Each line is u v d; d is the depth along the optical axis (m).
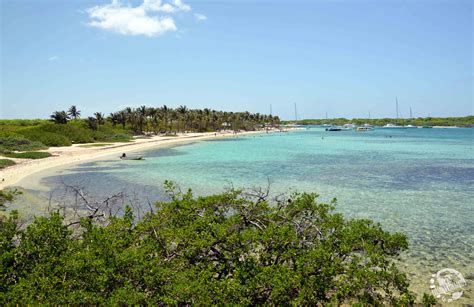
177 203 9.38
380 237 8.93
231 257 8.00
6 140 65.94
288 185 32.25
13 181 33.88
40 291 6.78
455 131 186.62
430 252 15.59
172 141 105.81
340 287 7.66
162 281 7.14
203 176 38.03
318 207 9.62
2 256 7.48
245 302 6.98
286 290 7.37
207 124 169.50
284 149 76.94
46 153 58.25
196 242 7.70
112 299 6.45
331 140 112.50
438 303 11.16
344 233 8.64
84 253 7.49
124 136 103.88
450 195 27.78
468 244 16.59
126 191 29.69
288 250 7.95
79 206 22.73
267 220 9.11
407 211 22.67
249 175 38.69
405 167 45.25
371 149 75.81
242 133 164.75
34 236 8.01
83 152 64.69
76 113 126.00
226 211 9.45
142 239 8.79
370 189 30.34
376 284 7.87
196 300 6.79
